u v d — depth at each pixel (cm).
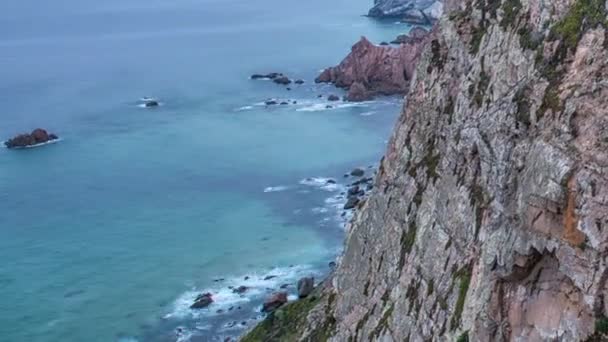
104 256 10950
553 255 2672
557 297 2669
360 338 4828
